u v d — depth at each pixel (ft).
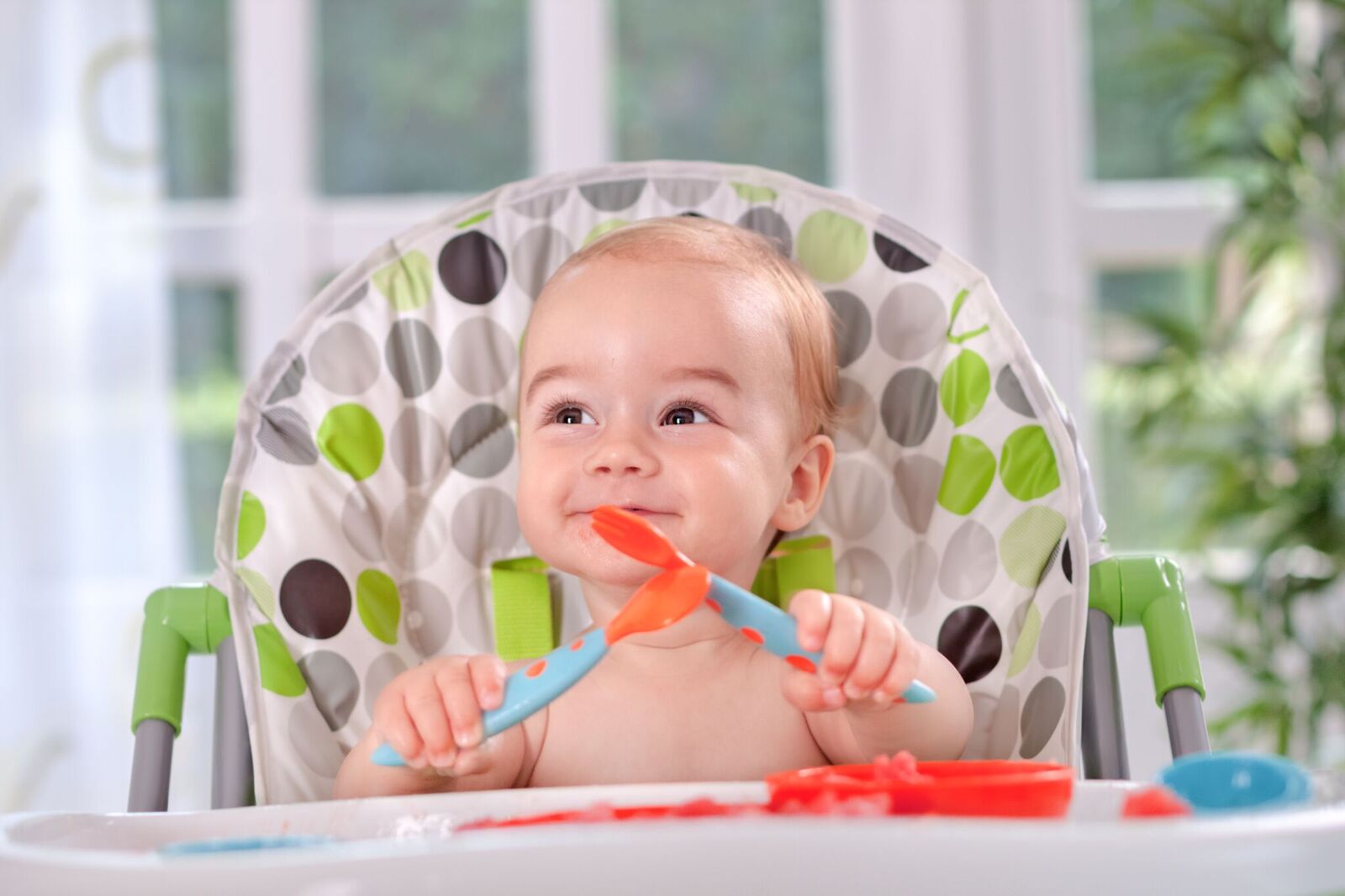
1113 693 3.13
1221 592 6.55
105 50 6.95
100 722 6.98
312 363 3.29
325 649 3.11
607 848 1.64
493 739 2.94
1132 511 7.50
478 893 1.62
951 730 2.92
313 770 3.03
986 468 3.26
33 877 1.68
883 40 7.36
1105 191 7.57
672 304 3.03
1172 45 6.73
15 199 6.86
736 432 3.01
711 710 3.06
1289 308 7.26
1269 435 6.69
